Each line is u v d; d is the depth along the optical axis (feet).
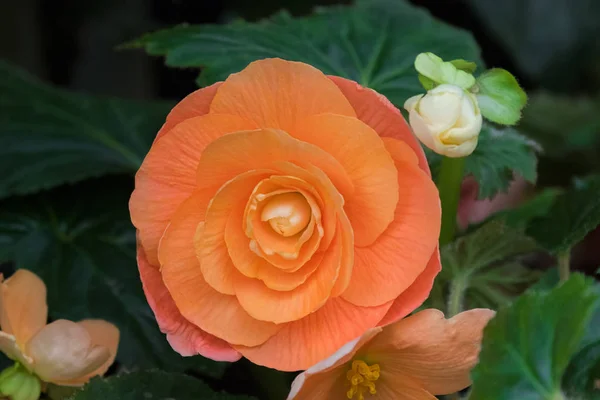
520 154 2.12
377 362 1.79
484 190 2.09
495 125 2.21
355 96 1.72
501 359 1.68
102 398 1.86
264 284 1.76
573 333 1.70
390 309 1.74
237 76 1.72
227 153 1.70
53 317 2.18
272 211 1.74
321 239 1.74
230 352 1.76
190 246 1.75
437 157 2.09
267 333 1.75
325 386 1.78
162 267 1.74
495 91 1.78
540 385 1.70
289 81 1.71
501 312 1.68
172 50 2.21
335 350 1.73
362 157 1.69
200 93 1.75
